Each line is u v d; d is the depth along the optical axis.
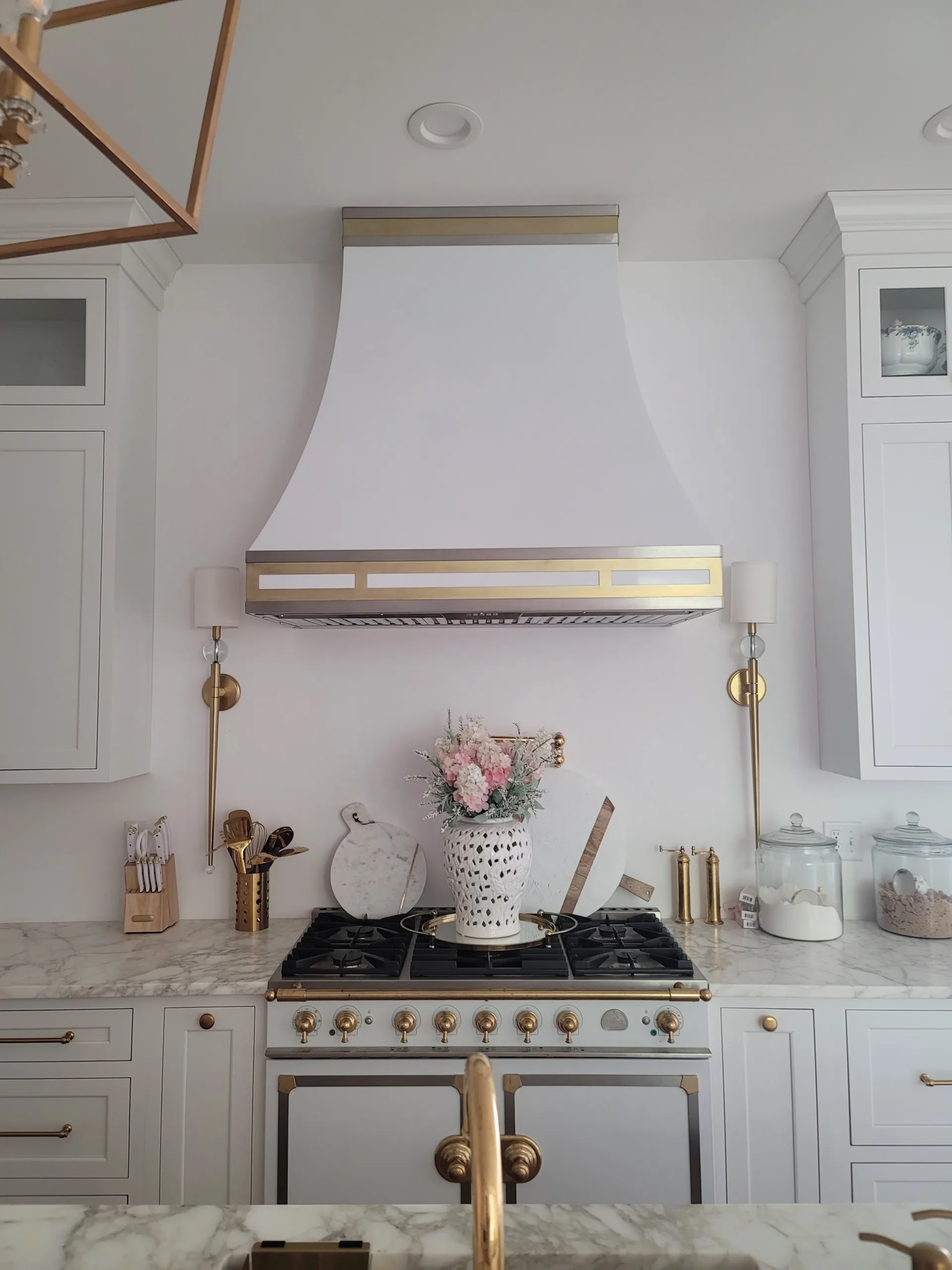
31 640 2.13
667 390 2.51
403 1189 1.80
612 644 2.46
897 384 2.19
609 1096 1.81
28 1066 1.89
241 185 2.11
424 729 2.44
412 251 2.20
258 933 2.27
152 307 2.45
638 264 2.54
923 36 1.62
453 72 1.71
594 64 1.70
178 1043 1.89
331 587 1.96
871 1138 1.85
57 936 2.25
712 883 2.34
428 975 1.85
